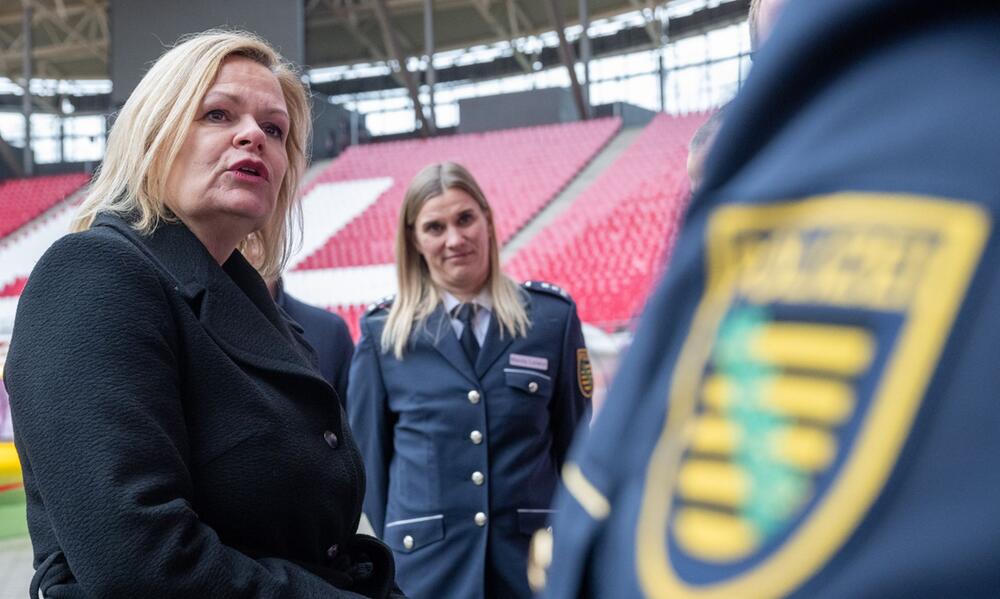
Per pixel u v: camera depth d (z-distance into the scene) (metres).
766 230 0.35
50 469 1.13
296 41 18.17
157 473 1.16
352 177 18.81
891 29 0.33
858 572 0.28
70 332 1.18
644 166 16.45
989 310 0.28
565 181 16.88
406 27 25.52
